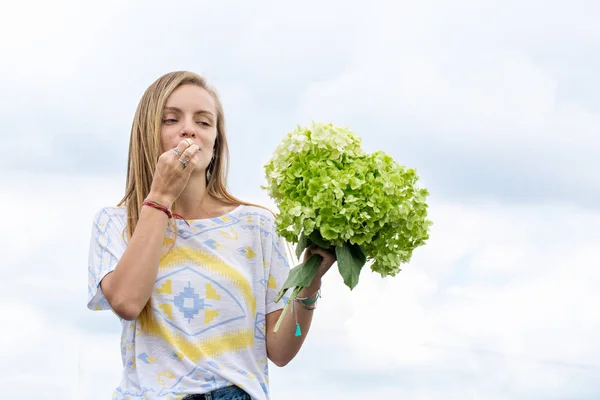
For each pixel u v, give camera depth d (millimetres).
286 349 4895
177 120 4938
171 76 5035
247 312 4820
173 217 4840
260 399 4652
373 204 4332
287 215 4430
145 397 4508
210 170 5227
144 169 4938
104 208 4938
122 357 4773
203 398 4531
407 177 4559
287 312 4891
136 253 4531
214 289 4730
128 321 4730
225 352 4688
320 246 4457
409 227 4465
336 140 4445
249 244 4988
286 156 4496
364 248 4508
